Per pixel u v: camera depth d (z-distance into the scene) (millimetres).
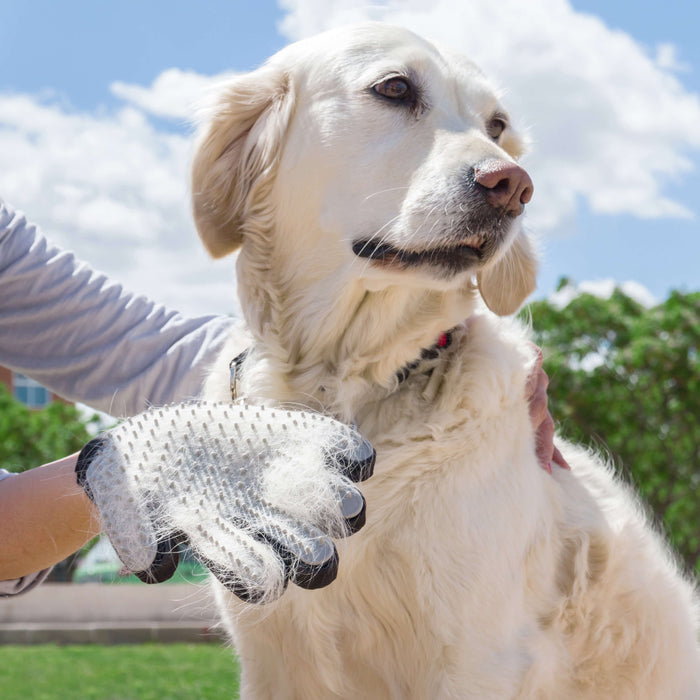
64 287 2807
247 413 1846
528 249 2822
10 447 19875
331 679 2445
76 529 1996
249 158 2676
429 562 2297
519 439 2479
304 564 1607
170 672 8375
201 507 1700
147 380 2867
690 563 15383
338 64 2566
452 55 2758
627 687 2809
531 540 2465
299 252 2574
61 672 8594
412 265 2404
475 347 2518
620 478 3244
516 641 2387
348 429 1787
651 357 14484
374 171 2469
